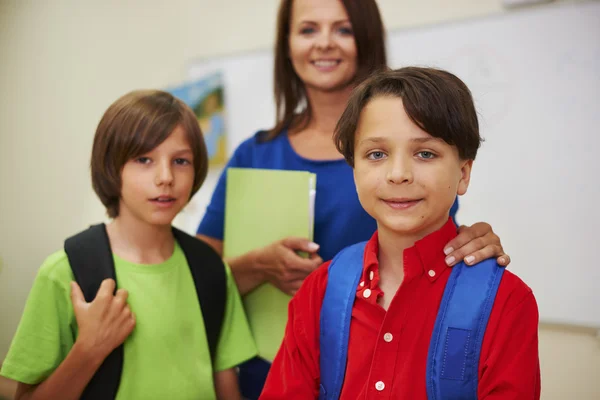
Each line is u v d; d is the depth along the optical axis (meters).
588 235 1.69
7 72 2.56
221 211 1.18
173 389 0.88
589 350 1.69
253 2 2.21
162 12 2.37
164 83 2.37
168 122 0.89
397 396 0.65
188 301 0.95
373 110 0.67
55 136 2.50
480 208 1.83
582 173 1.69
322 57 1.02
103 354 0.83
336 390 0.70
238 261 1.05
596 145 1.67
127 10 2.41
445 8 1.87
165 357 0.89
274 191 1.03
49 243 2.52
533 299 0.66
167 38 2.36
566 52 1.69
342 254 0.80
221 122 2.25
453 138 0.66
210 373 0.94
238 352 1.01
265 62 2.18
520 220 1.78
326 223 1.03
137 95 0.93
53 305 0.86
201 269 0.98
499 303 0.65
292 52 1.06
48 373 0.85
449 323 0.65
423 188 0.65
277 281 1.01
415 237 0.70
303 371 0.75
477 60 1.81
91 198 2.43
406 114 0.65
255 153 1.15
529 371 0.63
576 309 1.71
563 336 1.73
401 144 0.65
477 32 1.81
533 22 1.73
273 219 1.03
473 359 0.63
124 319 0.85
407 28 1.91
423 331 0.67
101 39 2.44
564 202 1.72
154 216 0.90
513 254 1.79
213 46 2.29
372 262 0.72
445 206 0.68
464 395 0.63
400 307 0.68
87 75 2.46
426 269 0.68
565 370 1.72
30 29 2.52
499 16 1.78
